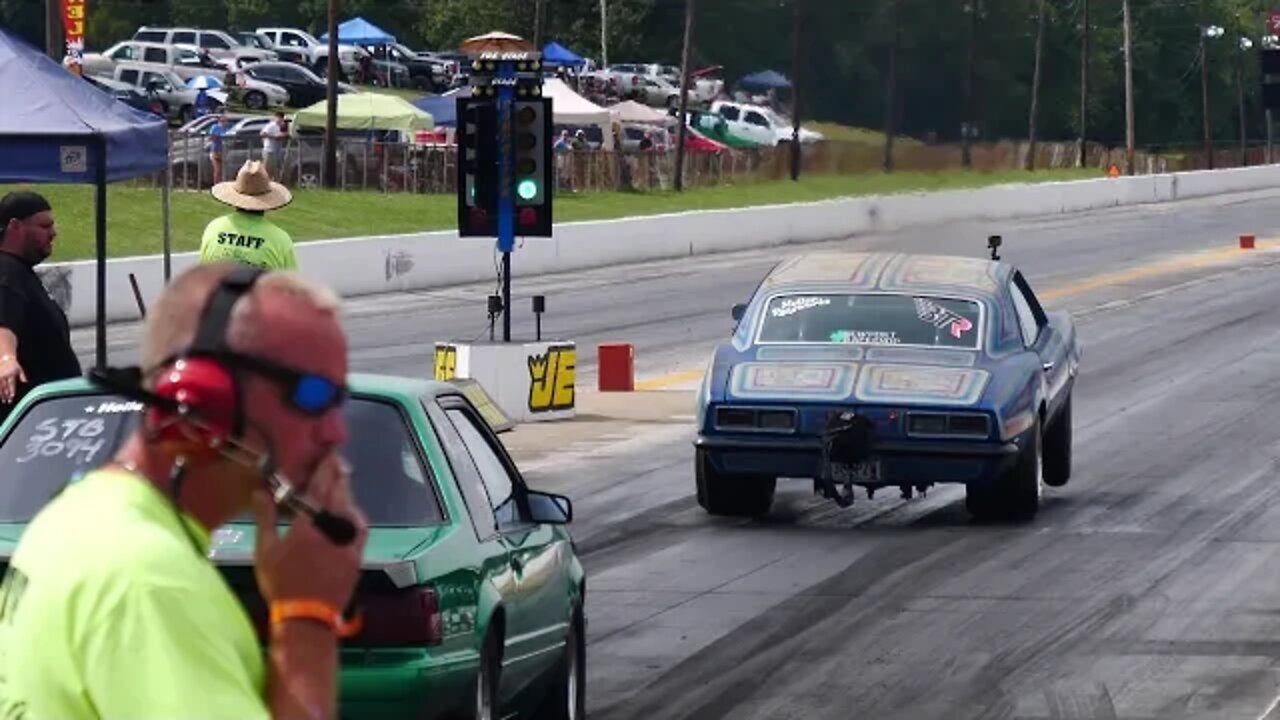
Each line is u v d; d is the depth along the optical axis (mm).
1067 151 116250
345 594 3854
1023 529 20328
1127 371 35500
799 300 21281
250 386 3820
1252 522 20734
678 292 53281
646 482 23797
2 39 18547
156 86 102312
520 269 59188
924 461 19609
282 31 130875
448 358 29391
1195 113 174750
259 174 17891
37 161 17906
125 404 10312
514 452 26312
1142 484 23422
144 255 54438
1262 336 41156
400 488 9992
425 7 160875
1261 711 13117
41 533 3758
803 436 19812
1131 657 14672
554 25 154750
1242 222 84562
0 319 14125
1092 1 144250
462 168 29516
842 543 19672
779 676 14234
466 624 9703
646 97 126125
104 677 3559
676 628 15867
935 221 64750
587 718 13023
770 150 84938
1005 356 20672
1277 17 149375
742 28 127438
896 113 76812
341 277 52375
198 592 3650
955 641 15281
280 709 3762
